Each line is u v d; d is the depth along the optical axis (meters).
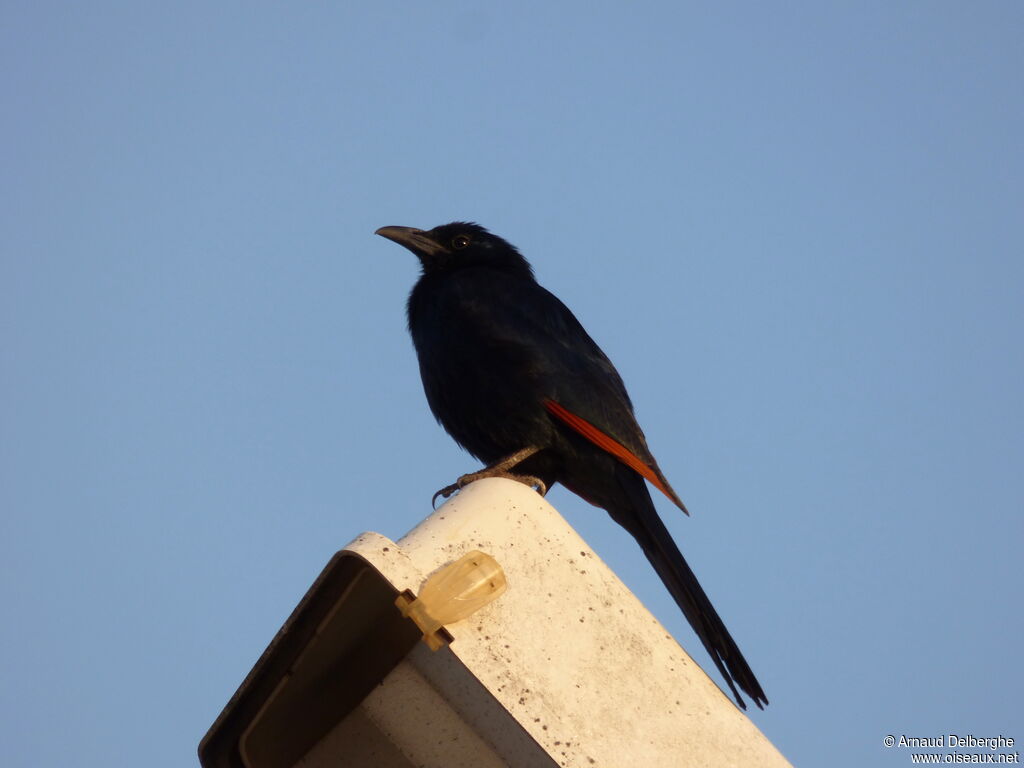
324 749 8.62
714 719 8.16
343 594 7.78
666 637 8.47
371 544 7.83
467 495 8.71
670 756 7.83
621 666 8.12
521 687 7.79
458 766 8.45
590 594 8.34
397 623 8.43
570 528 8.68
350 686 8.55
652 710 8.00
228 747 8.23
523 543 8.38
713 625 12.98
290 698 8.37
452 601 7.84
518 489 8.78
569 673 7.96
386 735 8.59
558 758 7.57
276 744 8.49
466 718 8.37
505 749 8.13
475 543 8.26
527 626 8.06
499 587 8.09
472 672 7.78
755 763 8.03
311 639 7.89
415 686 8.46
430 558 8.05
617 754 7.71
